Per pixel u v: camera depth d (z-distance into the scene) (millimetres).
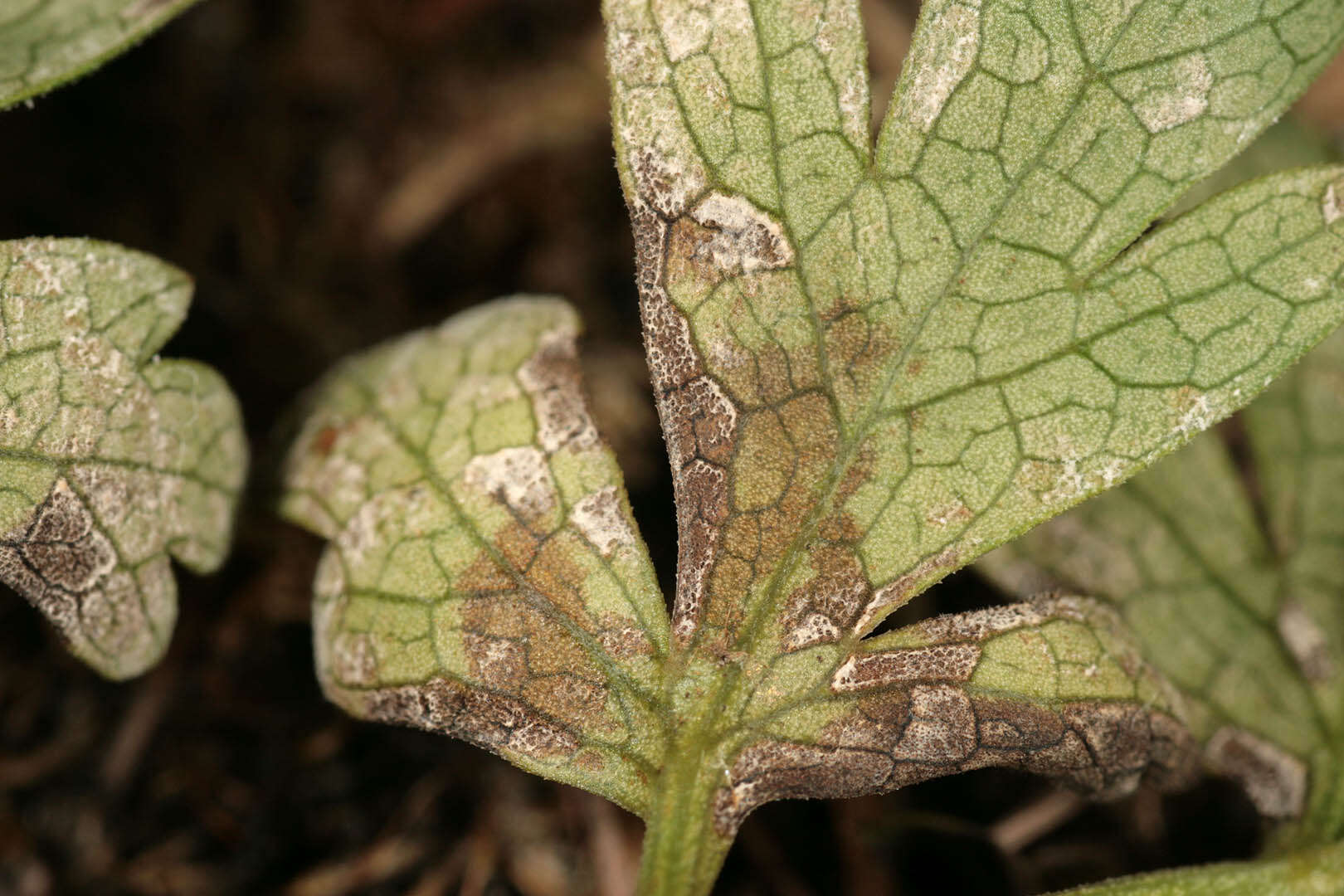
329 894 122
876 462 110
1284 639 116
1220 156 109
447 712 110
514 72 134
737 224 110
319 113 133
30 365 111
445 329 116
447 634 111
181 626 124
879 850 121
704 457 110
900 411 110
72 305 112
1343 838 114
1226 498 118
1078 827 121
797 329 110
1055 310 110
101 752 123
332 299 131
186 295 113
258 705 124
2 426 110
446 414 114
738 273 110
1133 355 109
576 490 112
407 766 123
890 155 110
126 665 112
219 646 125
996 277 110
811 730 110
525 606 111
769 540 110
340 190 133
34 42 114
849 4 109
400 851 122
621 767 110
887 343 110
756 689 110
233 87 132
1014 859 120
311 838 123
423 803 123
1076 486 109
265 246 131
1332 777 115
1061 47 109
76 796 122
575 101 134
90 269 112
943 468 110
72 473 111
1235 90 109
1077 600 112
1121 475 109
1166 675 115
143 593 112
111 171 130
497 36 134
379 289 132
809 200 110
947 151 109
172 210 130
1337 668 116
